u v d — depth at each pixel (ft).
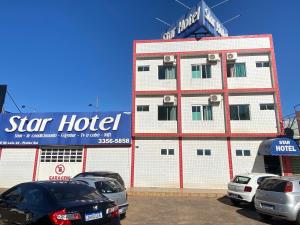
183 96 73.36
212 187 67.00
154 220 35.91
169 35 88.84
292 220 30.55
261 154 65.21
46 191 21.80
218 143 69.36
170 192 59.00
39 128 73.05
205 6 77.20
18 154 73.00
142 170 69.51
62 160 72.28
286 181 32.17
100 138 71.15
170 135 70.54
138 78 75.77
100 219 20.80
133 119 72.08
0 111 78.23
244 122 69.82
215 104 71.82
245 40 74.49
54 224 18.97
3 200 24.59
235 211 41.91
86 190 23.39
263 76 72.23
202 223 34.42
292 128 69.62
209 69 74.74
